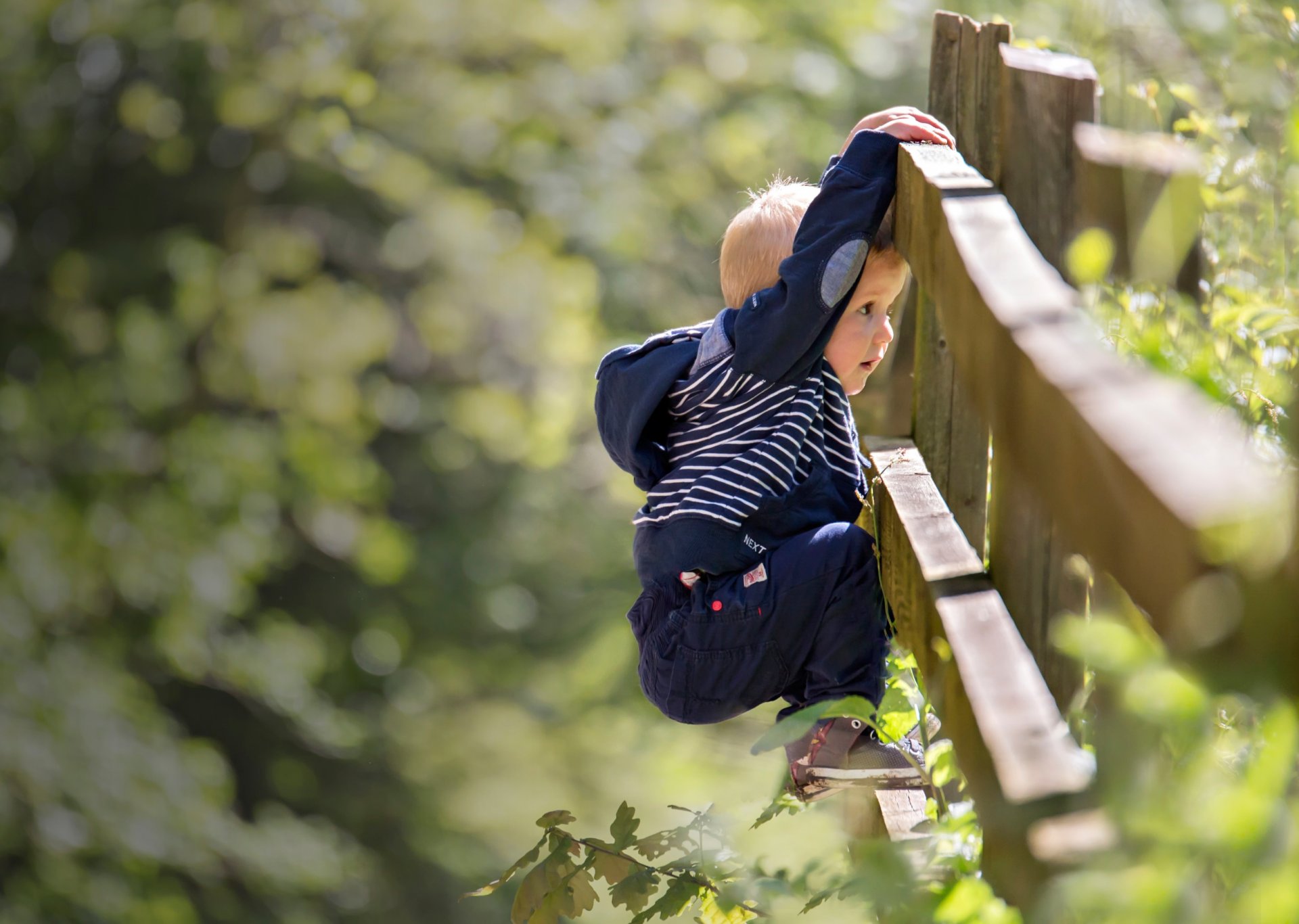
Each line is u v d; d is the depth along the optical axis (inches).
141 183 538.6
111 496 506.9
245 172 542.9
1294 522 27.1
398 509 581.3
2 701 451.8
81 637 498.3
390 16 544.7
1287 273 63.7
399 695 561.9
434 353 566.9
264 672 520.4
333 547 555.8
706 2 550.3
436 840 536.4
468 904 523.8
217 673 517.3
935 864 63.6
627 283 556.1
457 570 570.6
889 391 121.6
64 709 465.7
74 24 509.7
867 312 94.3
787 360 90.4
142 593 498.9
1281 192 66.4
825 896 65.7
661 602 95.7
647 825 430.3
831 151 544.4
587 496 585.6
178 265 523.8
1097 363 39.1
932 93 92.0
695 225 557.6
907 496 88.0
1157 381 36.7
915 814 89.0
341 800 543.2
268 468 530.9
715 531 92.2
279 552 539.2
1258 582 27.5
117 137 530.9
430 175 552.7
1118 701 39.4
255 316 532.4
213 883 489.4
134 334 513.3
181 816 477.7
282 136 539.5
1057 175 72.7
